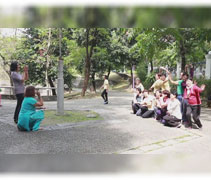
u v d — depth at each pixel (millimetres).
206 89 9258
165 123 4969
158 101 5613
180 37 5285
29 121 4266
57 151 3164
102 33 12836
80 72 16594
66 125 4809
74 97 13133
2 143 3529
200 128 4762
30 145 3449
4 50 13172
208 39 4855
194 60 10172
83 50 13477
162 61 13109
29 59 13406
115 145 3543
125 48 17016
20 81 4828
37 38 14703
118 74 27219
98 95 12961
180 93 5809
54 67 13898
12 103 9266
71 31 13336
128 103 9180
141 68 19250
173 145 3617
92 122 5156
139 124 5062
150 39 6996
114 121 5324
